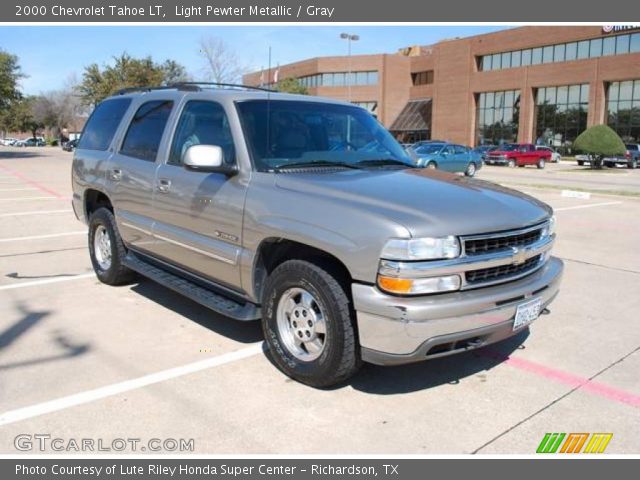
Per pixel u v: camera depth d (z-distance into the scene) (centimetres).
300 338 408
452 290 356
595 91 4931
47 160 3706
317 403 383
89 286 652
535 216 407
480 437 347
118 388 400
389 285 345
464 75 5994
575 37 5025
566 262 809
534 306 398
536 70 5341
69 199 1495
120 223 595
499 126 5794
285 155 450
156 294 620
